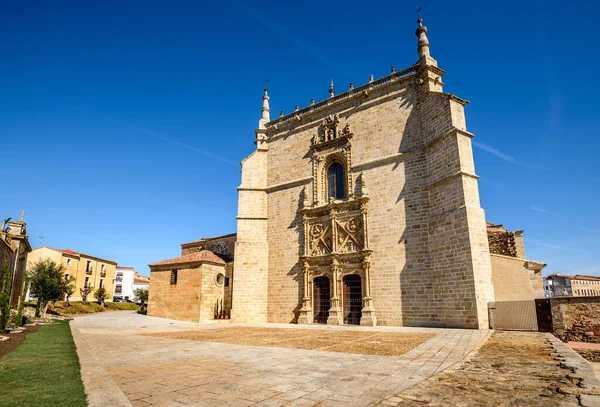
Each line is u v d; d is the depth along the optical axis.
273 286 34.88
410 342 16.28
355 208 31.03
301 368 10.40
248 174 38.19
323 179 34.25
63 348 14.27
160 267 40.44
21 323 23.92
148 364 11.27
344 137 33.00
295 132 37.31
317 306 31.95
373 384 8.34
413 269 26.88
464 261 23.41
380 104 31.86
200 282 36.09
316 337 19.33
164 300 39.12
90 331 24.06
